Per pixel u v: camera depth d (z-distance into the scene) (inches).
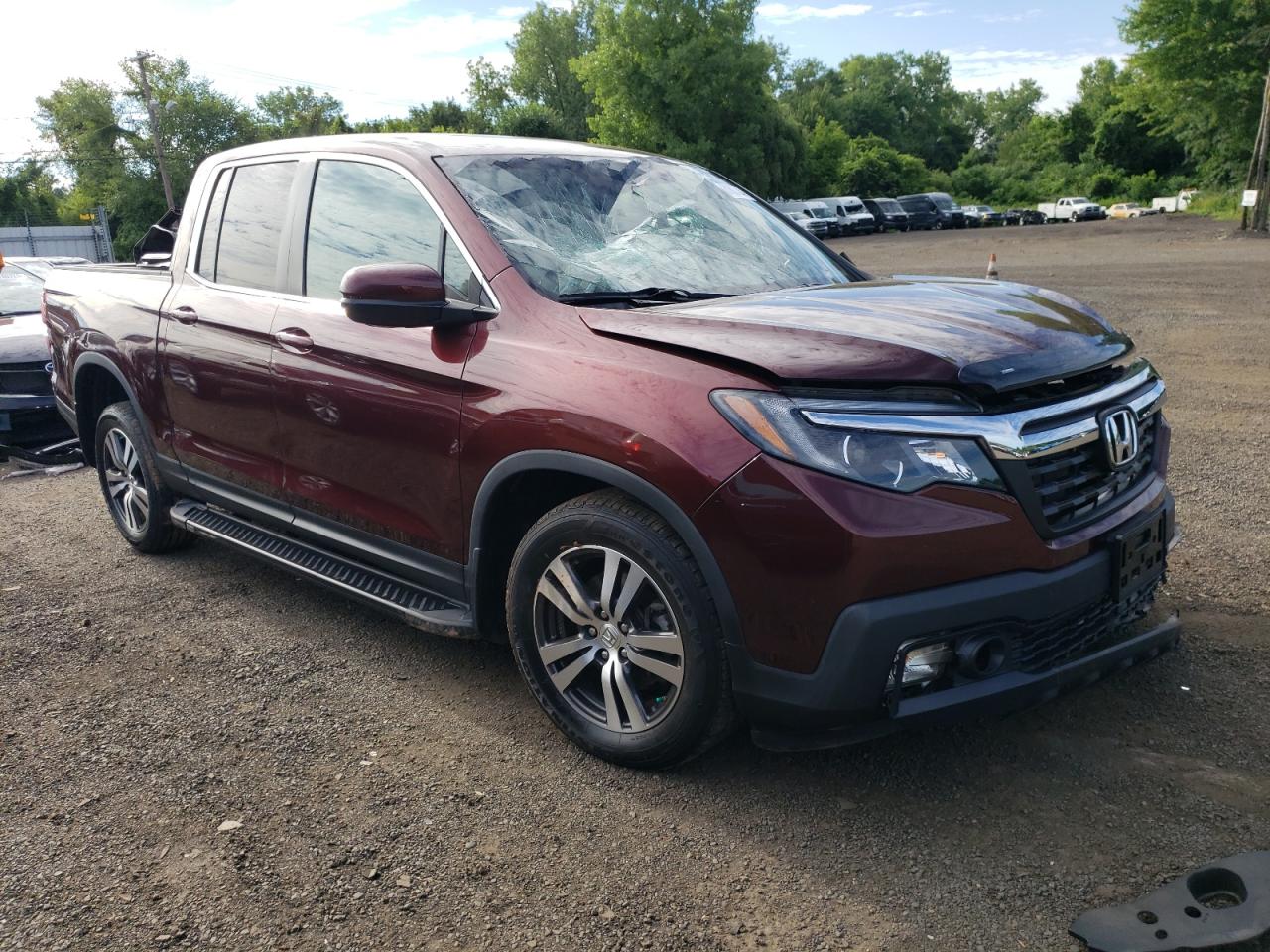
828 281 142.4
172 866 98.8
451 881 95.6
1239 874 89.5
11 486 262.2
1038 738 117.0
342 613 164.4
